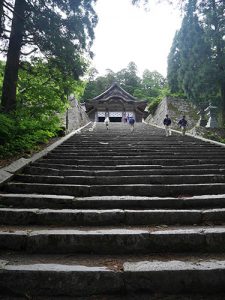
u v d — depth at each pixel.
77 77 11.97
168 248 3.65
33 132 10.07
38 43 10.91
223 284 2.99
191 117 27.16
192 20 18.30
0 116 8.72
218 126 19.66
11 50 10.82
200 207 4.89
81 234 3.68
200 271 3.01
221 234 3.69
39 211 4.39
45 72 12.16
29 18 10.50
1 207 4.77
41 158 8.20
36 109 11.47
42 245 3.64
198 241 3.66
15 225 4.28
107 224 4.30
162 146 10.95
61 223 4.30
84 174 6.64
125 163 7.90
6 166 6.41
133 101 41.41
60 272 3.00
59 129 12.97
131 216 4.34
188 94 19.55
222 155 9.20
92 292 2.97
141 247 3.65
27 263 3.25
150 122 33.50
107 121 20.50
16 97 11.41
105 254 3.61
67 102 13.10
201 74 17.59
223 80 17.36
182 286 2.99
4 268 3.06
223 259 3.36
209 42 17.52
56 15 10.78
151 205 4.87
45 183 6.07
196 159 8.42
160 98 34.38
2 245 3.67
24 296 2.96
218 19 17.44
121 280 2.98
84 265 3.20
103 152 9.44
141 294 2.97
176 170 6.73
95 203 4.87
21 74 12.41
